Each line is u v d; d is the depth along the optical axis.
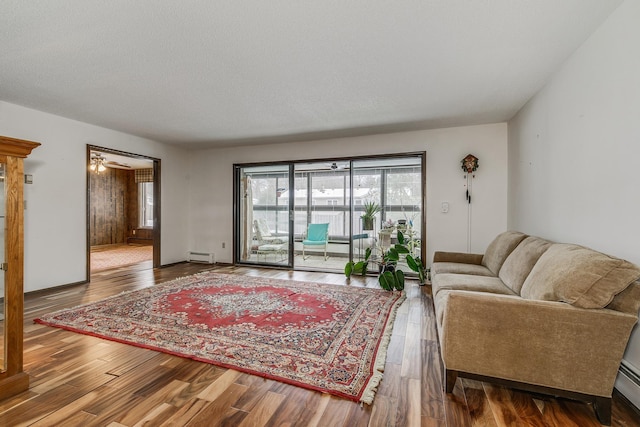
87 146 4.24
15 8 1.78
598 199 2.03
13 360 1.69
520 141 3.62
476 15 1.88
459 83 2.90
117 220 9.11
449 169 4.44
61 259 3.96
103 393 1.71
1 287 1.68
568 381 1.57
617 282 1.51
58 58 2.40
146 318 2.81
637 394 1.62
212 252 5.93
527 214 3.36
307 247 6.59
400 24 1.97
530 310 1.61
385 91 3.10
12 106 3.47
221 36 2.10
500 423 1.50
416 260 4.14
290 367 1.98
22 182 1.77
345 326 2.66
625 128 1.77
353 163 5.13
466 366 1.72
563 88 2.51
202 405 1.61
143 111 3.72
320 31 2.05
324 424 1.48
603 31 1.96
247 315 2.91
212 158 5.93
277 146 5.47
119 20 1.91
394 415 1.55
